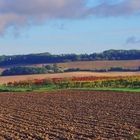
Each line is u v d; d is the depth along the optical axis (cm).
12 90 6988
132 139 2375
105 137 2452
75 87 7375
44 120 3238
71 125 2944
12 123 3119
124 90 6112
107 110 3766
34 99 5109
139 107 3938
